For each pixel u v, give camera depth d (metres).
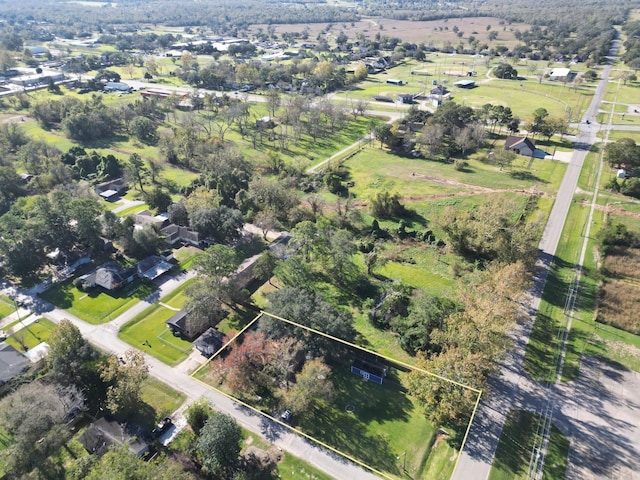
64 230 96.44
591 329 76.25
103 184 130.88
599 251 97.25
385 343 73.69
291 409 61.62
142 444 56.28
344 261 88.81
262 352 66.62
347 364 69.56
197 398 64.75
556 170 138.25
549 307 81.25
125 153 160.50
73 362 62.66
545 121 157.50
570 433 58.31
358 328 77.12
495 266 83.88
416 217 114.44
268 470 54.59
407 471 54.53
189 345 74.75
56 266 95.56
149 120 179.75
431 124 167.00
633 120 181.00
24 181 130.75
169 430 59.88
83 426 60.78
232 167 137.75
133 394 59.72
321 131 182.62
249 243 103.88
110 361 62.28
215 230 101.69
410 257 98.38
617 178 130.62
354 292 87.25
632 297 83.00
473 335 62.12
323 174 140.88
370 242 102.31
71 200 98.81
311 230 92.25
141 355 65.38
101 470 46.12
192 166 149.88
